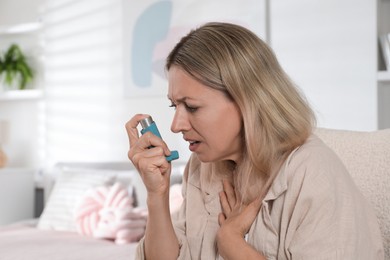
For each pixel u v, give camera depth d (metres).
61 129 3.49
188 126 0.92
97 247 2.16
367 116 2.28
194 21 2.87
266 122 0.90
